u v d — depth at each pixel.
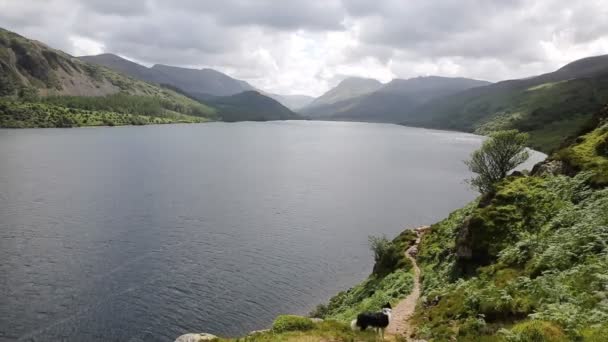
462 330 22.02
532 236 30.77
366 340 22.19
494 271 30.00
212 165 182.88
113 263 67.75
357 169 186.12
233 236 84.81
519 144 64.50
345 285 63.97
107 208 101.12
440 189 142.88
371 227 95.50
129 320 51.31
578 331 15.96
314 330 23.42
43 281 59.97
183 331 49.72
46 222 87.25
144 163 179.12
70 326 49.31
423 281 40.41
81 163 170.50
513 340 16.78
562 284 21.36
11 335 47.06
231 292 60.03
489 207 37.81
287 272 68.06
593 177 33.84
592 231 25.62
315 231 90.88
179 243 78.88
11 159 172.38
